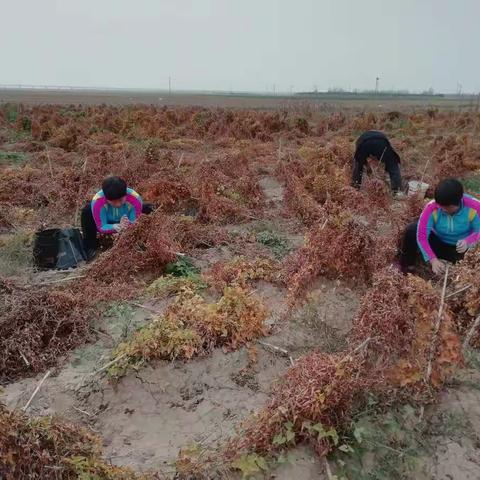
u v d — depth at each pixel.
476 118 24.52
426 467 3.01
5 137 19.28
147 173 9.97
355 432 2.96
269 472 3.00
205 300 4.97
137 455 3.26
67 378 3.95
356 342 3.41
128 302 4.88
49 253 5.94
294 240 6.92
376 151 9.05
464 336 3.89
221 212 7.82
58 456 2.85
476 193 9.38
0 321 4.18
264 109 36.88
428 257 5.05
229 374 3.92
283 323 4.39
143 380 3.83
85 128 20.70
